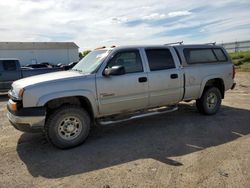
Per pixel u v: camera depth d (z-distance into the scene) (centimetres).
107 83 472
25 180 339
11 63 1216
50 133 434
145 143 465
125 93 493
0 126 608
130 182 322
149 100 530
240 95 954
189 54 596
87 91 453
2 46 4141
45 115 423
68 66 684
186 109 717
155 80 528
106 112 486
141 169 358
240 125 557
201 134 505
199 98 625
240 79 1434
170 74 550
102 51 522
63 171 362
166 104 570
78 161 396
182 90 575
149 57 531
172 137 493
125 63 501
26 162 397
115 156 410
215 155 397
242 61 2420
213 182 314
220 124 568
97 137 509
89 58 543
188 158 391
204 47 629
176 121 602
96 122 488
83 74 468
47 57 4444
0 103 980
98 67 475
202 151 417
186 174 338
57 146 442
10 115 439
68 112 442
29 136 525
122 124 594
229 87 673
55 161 398
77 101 479
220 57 659
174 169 354
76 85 444
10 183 332
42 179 340
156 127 561
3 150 450
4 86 1209
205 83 614
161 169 356
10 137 522
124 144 464
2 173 361
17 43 4391
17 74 1231
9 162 399
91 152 431
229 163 365
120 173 349
